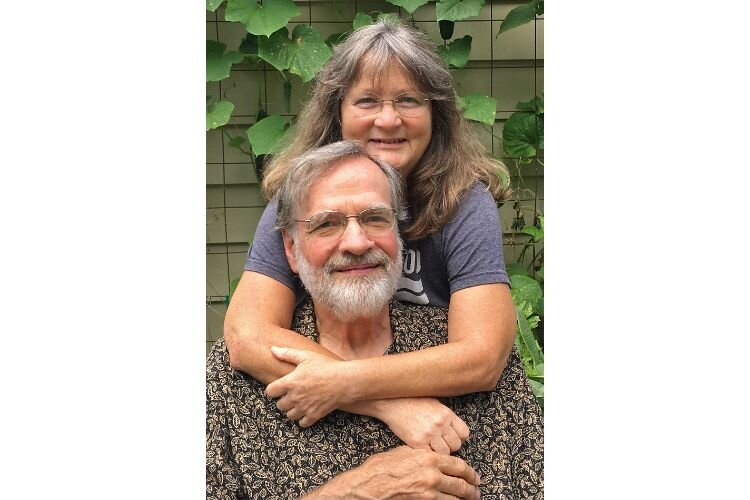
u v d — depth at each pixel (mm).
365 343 2047
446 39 2934
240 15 2725
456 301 2012
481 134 3096
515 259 3146
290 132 2721
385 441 1957
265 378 1941
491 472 1981
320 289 1926
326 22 3021
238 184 3117
